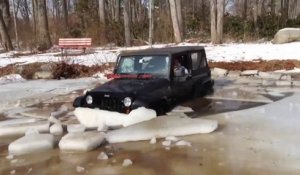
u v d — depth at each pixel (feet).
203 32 105.19
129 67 27.78
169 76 26.45
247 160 17.72
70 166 17.92
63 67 51.19
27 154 19.84
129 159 18.34
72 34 101.86
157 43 88.02
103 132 22.25
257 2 113.50
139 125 22.35
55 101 33.60
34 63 53.88
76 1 143.74
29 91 39.91
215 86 38.11
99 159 18.60
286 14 115.55
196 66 31.09
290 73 45.01
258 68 49.19
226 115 25.98
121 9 142.00
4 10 102.83
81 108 25.22
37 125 24.13
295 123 23.32
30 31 114.21
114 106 24.31
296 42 69.10
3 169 17.94
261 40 90.12
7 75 51.72
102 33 91.45
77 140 20.18
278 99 30.71
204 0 157.58
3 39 89.10
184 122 22.66
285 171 16.35
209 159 18.03
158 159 18.28
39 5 82.02
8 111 30.27
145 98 24.12
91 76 50.34
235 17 106.11
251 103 29.58
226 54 58.18
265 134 21.42
